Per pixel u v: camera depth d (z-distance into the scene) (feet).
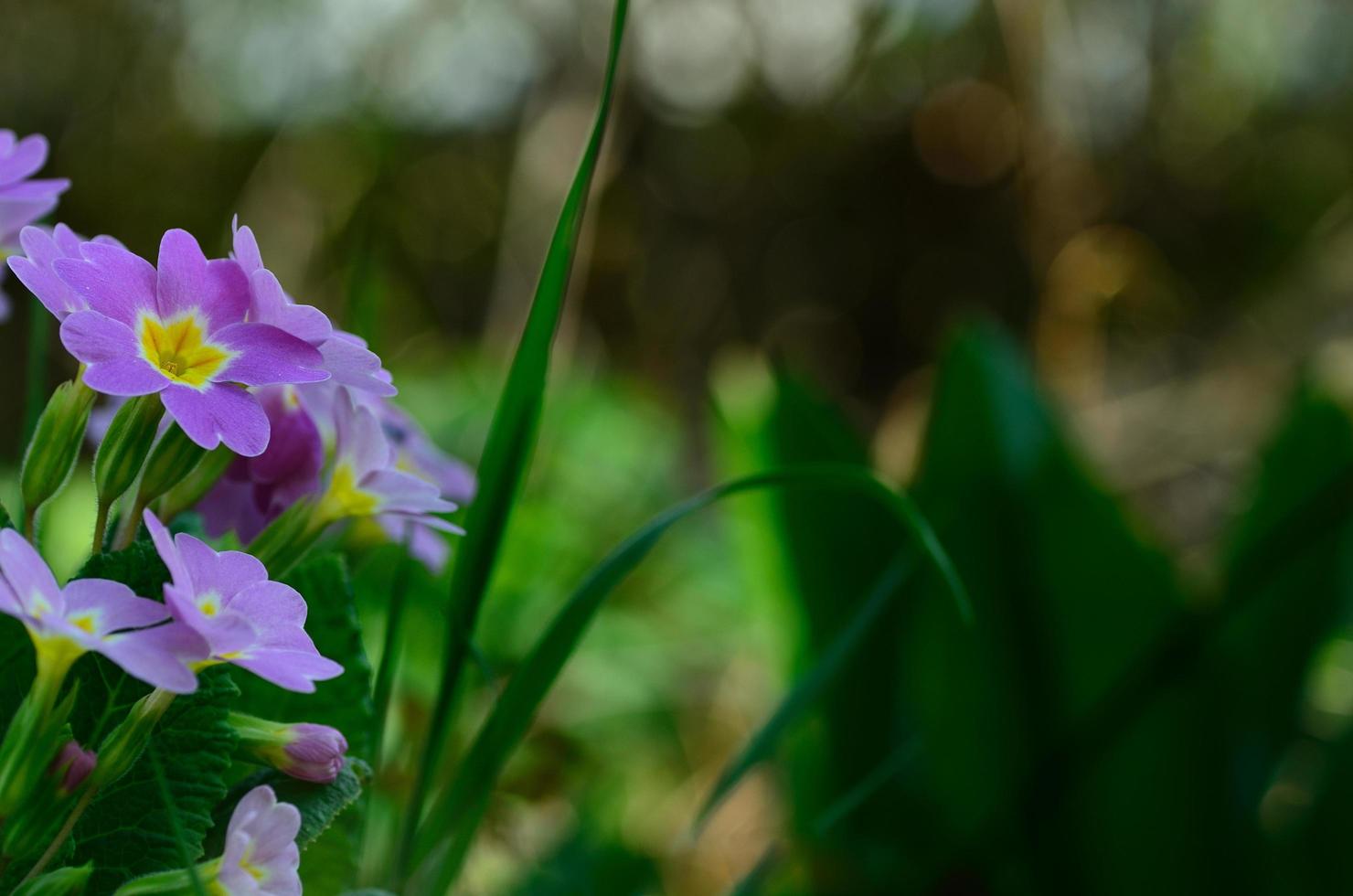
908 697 3.02
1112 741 2.79
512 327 7.93
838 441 3.22
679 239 11.57
